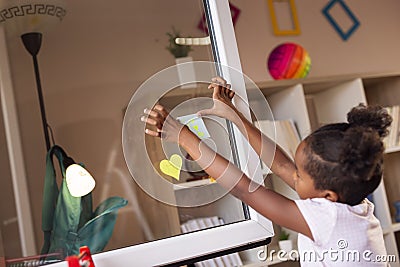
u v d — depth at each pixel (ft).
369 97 8.28
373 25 8.58
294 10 8.07
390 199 8.00
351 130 4.20
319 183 4.31
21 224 3.51
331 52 8.21
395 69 8.59
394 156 7.99
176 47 4.25
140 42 4.35
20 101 3.78
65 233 3.63
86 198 3.81
